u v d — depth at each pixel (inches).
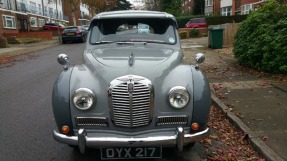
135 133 144.8
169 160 165.9
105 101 144.6
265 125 199.9
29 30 1656.0
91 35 202.8
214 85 312.7
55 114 148.9
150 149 145.2
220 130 204.8
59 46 968.9
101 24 206.2
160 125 146.6
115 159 161.5
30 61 605.3
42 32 1355.8
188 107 146.7
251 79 334.0
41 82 378.9
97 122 145.9
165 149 178.4
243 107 238.7
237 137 192.4
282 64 331.0
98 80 148.3
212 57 518.6
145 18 204.4
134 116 141.3
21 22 1606.8
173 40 199.9
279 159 154.3
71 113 146.6
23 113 250.1
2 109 262.5
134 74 144.8
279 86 290.2
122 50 180.5
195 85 149.3
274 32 342.0
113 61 157.6
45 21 1941.4
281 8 370.9
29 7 1729.8
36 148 182.9
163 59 162.1
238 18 1291.8
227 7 1672.0
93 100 143.6
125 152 145.3
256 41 361.7
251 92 281.3
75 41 1108.5
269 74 348.8
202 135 148.5
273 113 222.5
